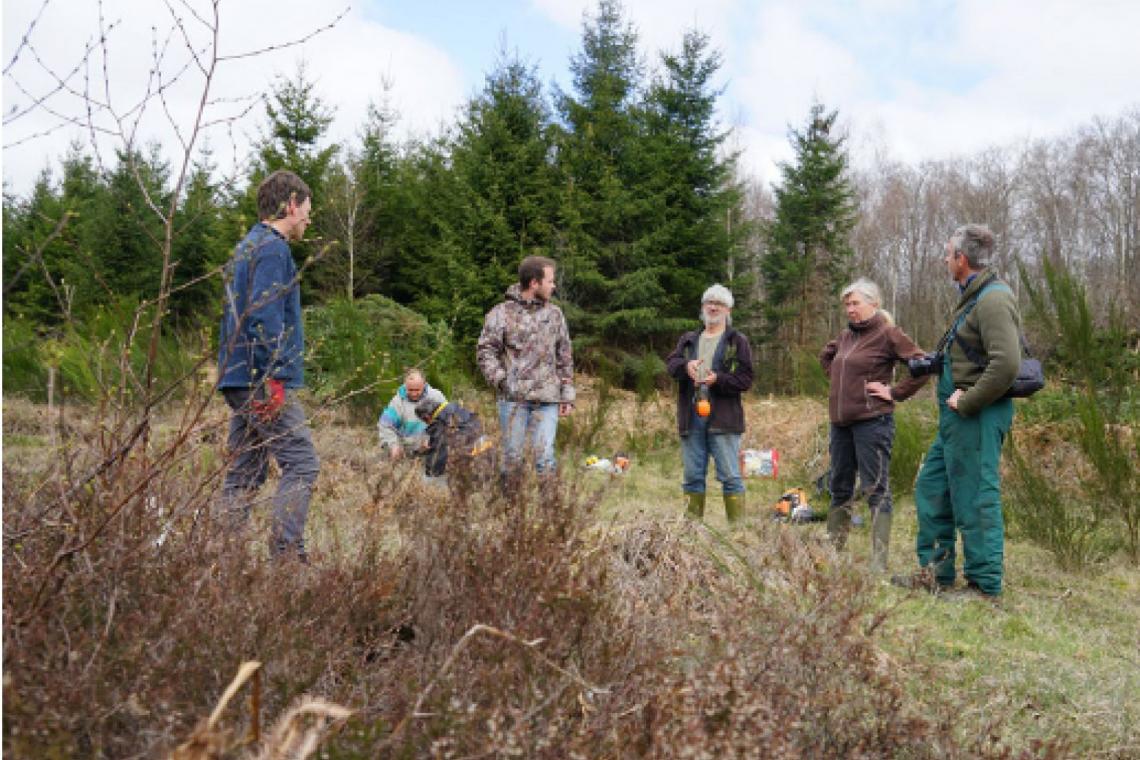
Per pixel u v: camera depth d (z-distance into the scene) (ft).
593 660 6.46
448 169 80.94
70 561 6.18
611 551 10.28
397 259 76.69
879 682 6.87
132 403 7.07
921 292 134.72
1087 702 9.53
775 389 73.72
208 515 7.25
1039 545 18.38
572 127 79.71
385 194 76.18
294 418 9.93
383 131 82.84
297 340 10.44
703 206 74.18
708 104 76.07
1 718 4.33
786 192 88.79
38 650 5.15
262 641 6.03
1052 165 140.97
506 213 67.46
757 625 7.38
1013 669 10.50
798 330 84.99
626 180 73.51
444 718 5.22
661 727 5.37
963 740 7.20
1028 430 26.40
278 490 9.39
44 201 46.93
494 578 7.06
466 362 47.42
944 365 14.94
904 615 12.01
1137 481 18.58
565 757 5.24
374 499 8.61
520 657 5.97
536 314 16.62
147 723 5.01
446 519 7.82
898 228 137.59
